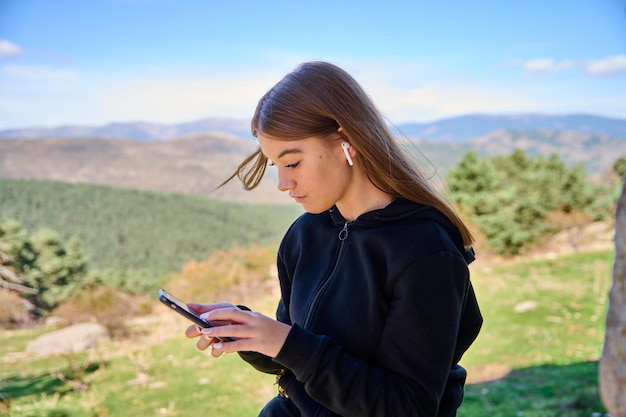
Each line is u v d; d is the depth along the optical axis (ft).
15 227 104.83
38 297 98.73
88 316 50.29
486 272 55.06
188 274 68.59
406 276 3.33
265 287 64.75
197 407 27.71
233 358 35.76
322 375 3.22
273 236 176.14
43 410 28.35
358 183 3.63
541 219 79.56
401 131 3.84
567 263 55.52
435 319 3.28
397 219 3.50
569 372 27.76
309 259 4.02
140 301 55.67
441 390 3.29
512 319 39.70
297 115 3.36
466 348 3.86
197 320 3.29
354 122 3.41
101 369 35.29
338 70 3.51
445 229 3.53
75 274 105.81
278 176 3.52
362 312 3.50
